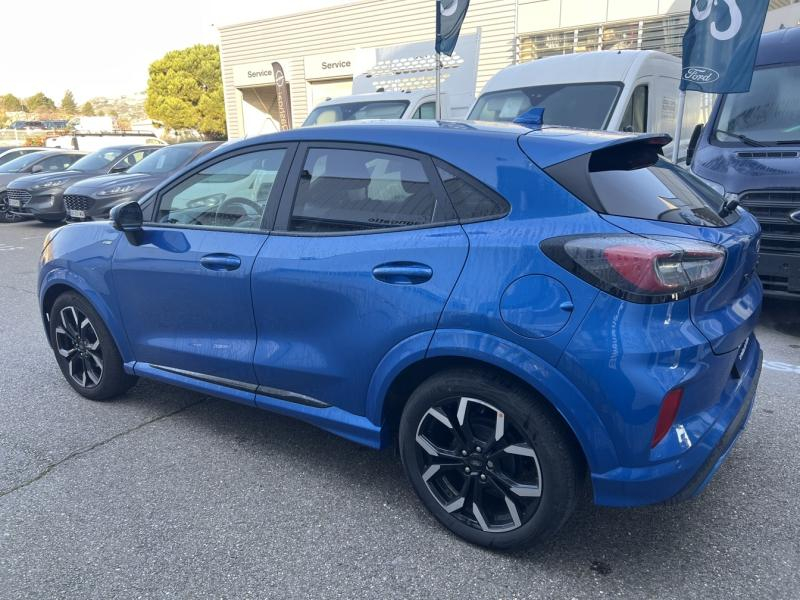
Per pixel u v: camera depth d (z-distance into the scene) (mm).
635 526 2693
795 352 4789
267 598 2307
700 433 2211
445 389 2461
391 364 2562
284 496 2965
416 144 2670
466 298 2352
